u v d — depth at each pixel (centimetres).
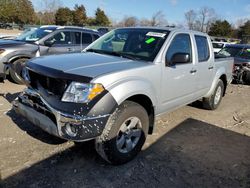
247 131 545
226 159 418
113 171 357
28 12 5797
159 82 411
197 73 518
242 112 679
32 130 450
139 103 398
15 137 424
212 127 549
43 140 420
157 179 350
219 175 372
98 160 379
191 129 527
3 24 4881
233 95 878
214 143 472
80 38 875
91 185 327
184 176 362
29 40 800
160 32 458
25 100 375
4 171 339
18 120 486
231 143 479
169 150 429
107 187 326
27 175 335
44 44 788
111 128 337
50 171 347
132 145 377
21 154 378
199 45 537
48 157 376
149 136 473
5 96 623
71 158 378
